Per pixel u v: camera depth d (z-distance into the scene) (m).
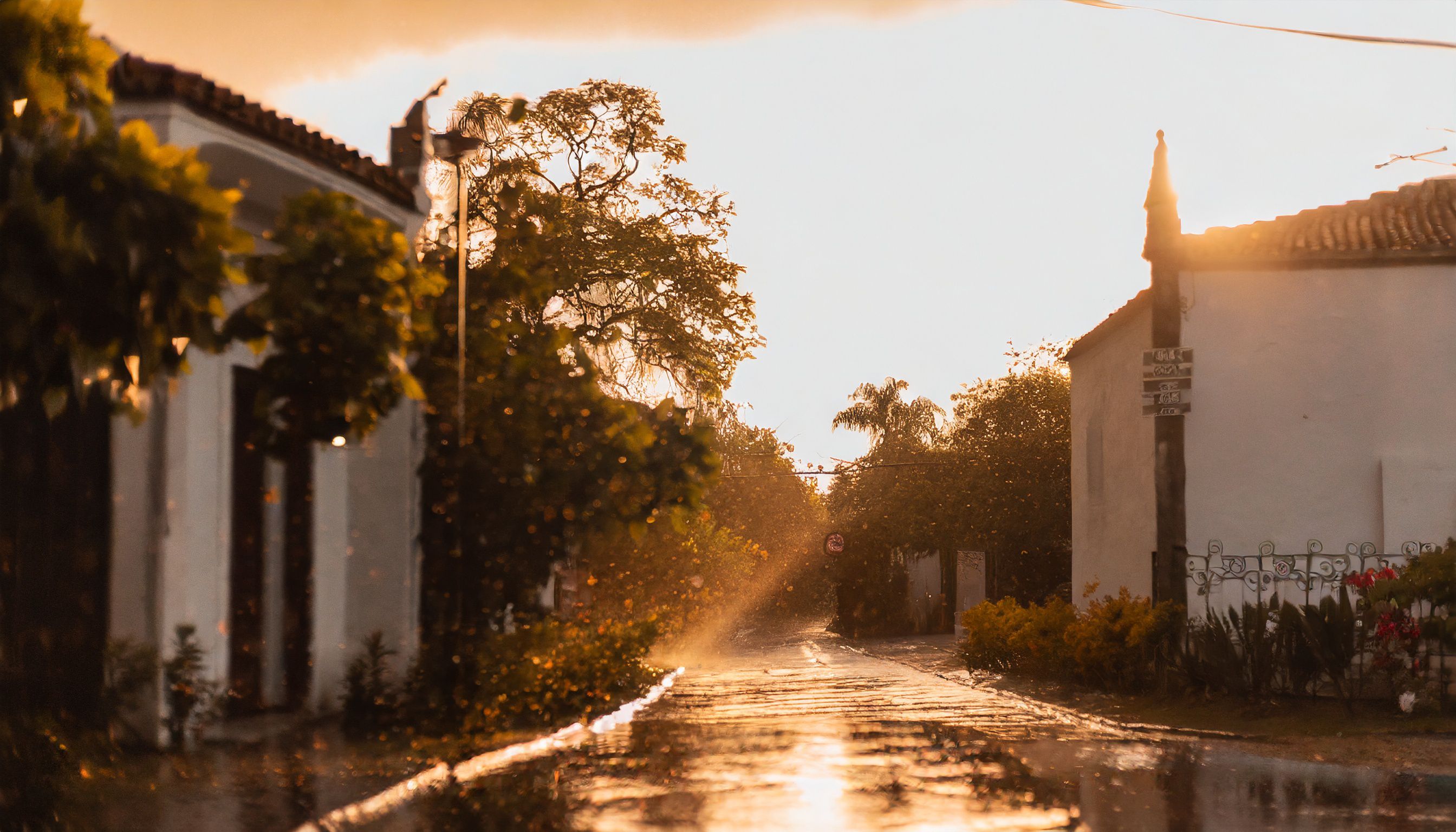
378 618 14.91
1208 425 18.78
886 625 56.31
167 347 5.68
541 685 14.60
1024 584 38.34
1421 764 11.08
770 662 33.50
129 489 11.35
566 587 22.38
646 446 15.09
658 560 25.03
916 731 13.78
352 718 13.07
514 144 31.16
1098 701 17.34
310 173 12.71
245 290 13.13
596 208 32.53
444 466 14.39
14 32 5.08
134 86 10.70
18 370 5.36
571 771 10.78
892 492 51.69
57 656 10.45
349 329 9.33
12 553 10.21
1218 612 18.39
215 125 11.34
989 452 38.25
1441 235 18.89
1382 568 16.02
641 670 21.16
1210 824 8.15
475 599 14.62
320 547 14.45
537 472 14.56
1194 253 18.73
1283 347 18.75
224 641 12.56
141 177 5.27
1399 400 18.53
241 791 8.95
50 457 10.73
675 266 32.03
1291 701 15.49
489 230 24.09
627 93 32.66
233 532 13.11
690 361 32.69
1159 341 18.75
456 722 12.89
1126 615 18.69
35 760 8.16
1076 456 27.03
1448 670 14.45
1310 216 20.75
